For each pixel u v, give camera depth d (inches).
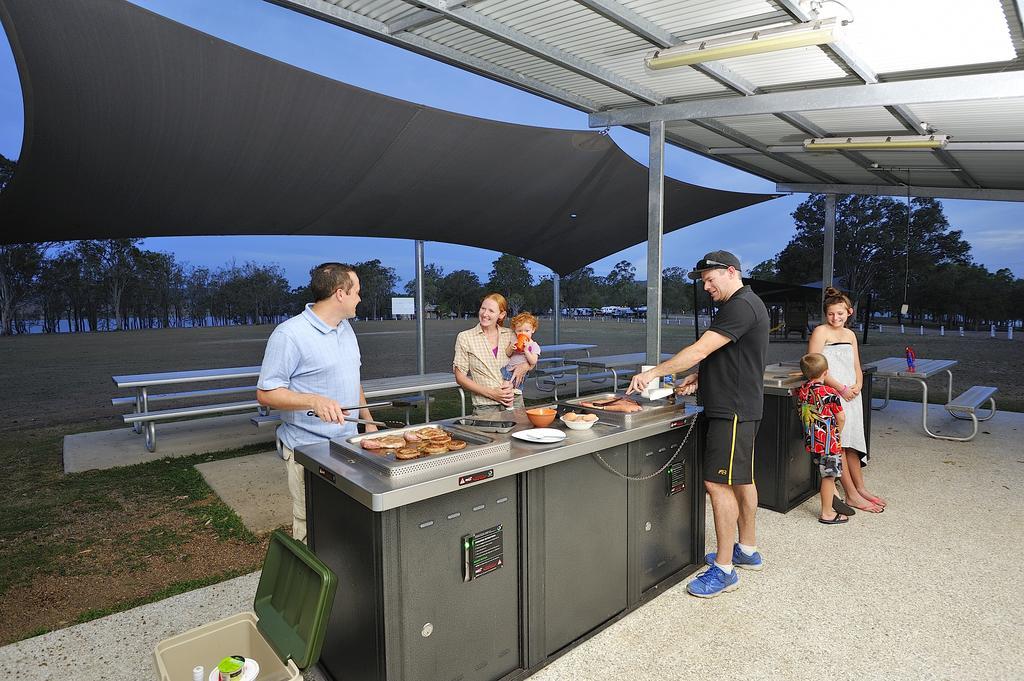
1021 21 128.9
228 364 552.7
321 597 70.1
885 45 148.3
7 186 157.9
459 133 209.8
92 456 229.3
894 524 156.9
